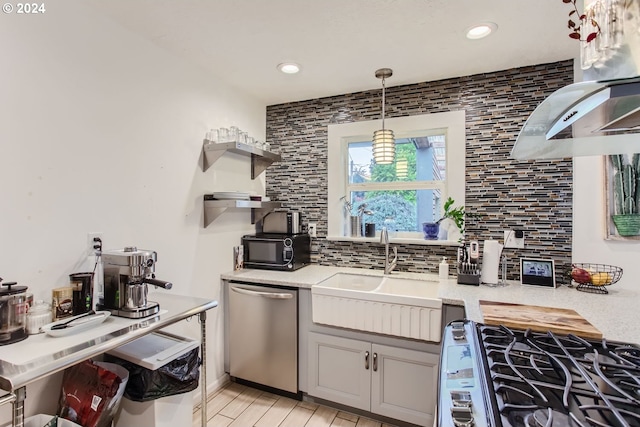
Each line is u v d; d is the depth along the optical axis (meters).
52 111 1.46
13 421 1.06
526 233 2.21
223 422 2.05
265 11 1.64
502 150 2.27
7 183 1.32
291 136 2.96
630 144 1.37
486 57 2.10
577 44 1.93
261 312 2.35
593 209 2.05
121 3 1.58
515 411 0.70
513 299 1.77
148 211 1.92
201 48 2.02
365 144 2.79
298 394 2.29
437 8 1.61
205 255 2.34
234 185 2.64
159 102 1.99
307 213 2.91
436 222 2.48
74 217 1.55
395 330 1.96
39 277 1.42
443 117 2.43
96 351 1.18
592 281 1.90
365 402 2.07
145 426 1.52
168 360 1.54
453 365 0.94
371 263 2.69
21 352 1.12
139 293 1.50
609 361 0.96
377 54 2.08
